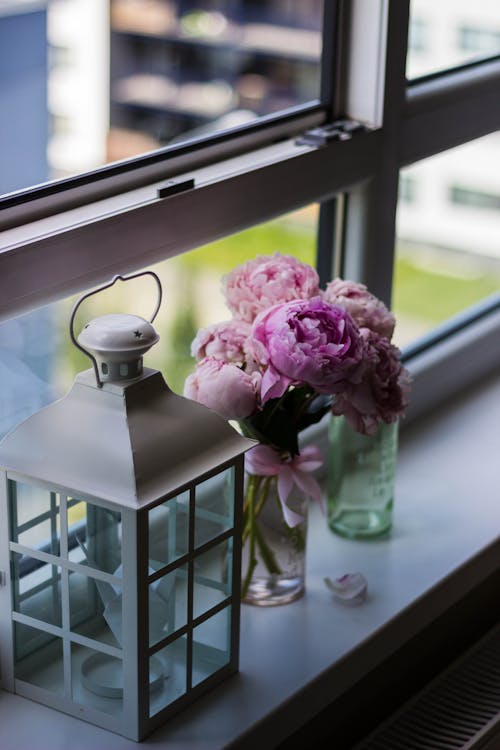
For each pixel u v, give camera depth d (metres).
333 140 1.29
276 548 1.18
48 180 1.04
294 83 1.30
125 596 0.91
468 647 1.47
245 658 1.11
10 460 0.92
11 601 0.98
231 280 1.07
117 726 0.98
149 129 1.14
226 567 1.02
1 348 1.06
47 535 0.94
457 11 1.49
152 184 1.13
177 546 0.94
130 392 0.90
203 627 1.02
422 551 1.32
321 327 0.99
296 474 1.13
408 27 1.33
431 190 1.63
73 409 0.91
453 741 1.18
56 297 1.00
